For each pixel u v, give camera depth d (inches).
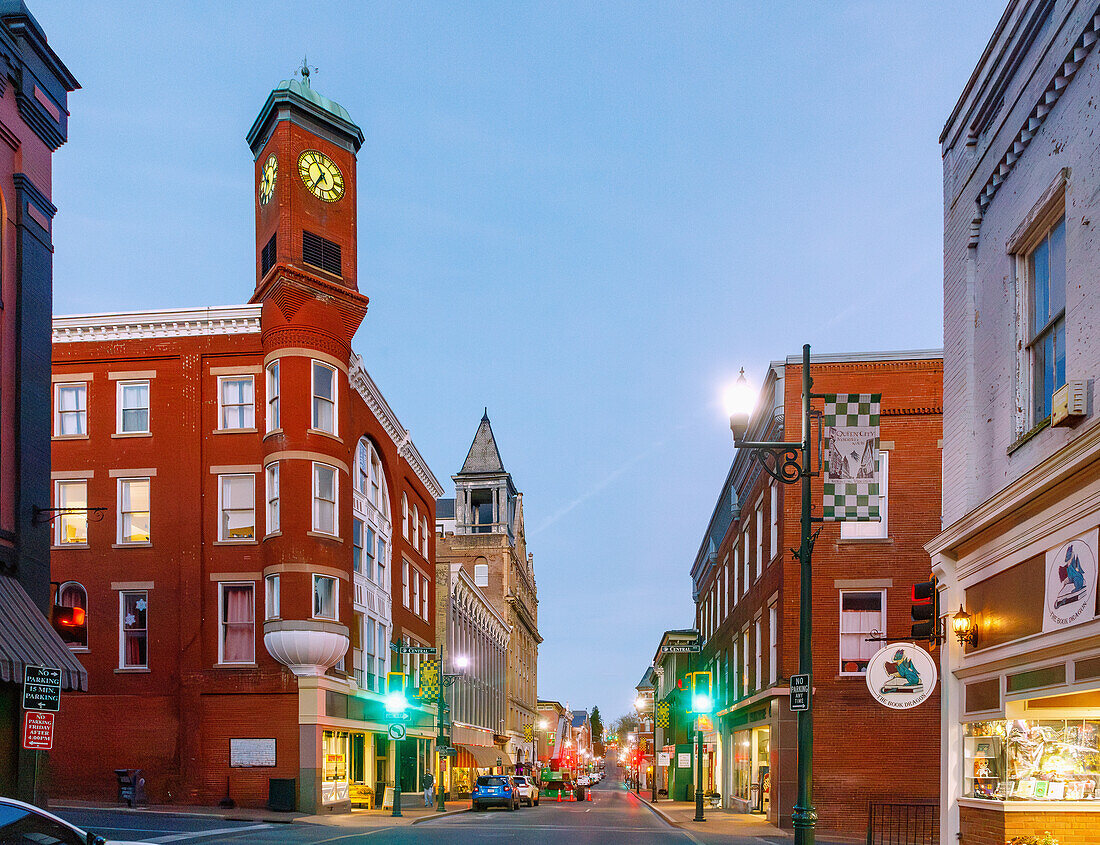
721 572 1894.7
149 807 1240.8
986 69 600.1
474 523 3860.7
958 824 614.9
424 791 1823.3
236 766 1318.9
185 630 1363.2
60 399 1450.5
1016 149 557.6
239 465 1401.3
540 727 4638.3
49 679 575.5
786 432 1158.3
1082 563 459.2
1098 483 444.8
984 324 614.2
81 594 1389.0
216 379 1423.5
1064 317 514.9
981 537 591.5
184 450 1411.2
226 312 1422.2
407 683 1839.3
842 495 622.2
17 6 798.5
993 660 565.9
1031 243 557.9
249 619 1373.0
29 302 797.2
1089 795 531.8
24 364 786.2
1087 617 450.3
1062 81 499.5
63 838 368.8
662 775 2581.2
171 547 1390.3
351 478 1451.8
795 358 1156.5
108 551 1393.9
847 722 1109.7
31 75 811.4
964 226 642.2
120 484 1413.6
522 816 1478.8
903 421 1145.4
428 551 2178.9
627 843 895.7
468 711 2566.4
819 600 1131.3
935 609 659.4
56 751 1338.6
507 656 3464.6
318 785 1305.4
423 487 2132.1
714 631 2004.2
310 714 1315.2
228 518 1398.9
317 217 1414.9
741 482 1581.0
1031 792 542.6
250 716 1330.0
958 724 625.0
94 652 1368.1
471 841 892.0
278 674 1334.9
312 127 1429.6
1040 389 549.6
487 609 2913.4
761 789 1358.3
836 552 1135.0
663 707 2529.5
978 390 620.4
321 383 1385.3
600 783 6067.9
